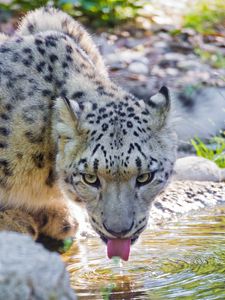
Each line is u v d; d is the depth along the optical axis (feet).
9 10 75.51
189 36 76.69
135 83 65.77
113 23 78.07
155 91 64.23
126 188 31.22
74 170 32.35
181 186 48.55
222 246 38.50
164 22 80.18
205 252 37.47
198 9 83.92
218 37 77.41
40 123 34.94
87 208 32.40
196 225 42.63
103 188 31.40
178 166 51.11
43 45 36.70
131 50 73.15
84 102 33.60
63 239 39.34
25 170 35.35
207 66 70.59
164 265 35.63
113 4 78.79
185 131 57.72
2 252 21.88
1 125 35.19
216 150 55.31
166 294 31.42
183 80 66.74
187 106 61.00
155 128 32.78
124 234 30.91
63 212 39.09
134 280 33.55
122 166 30.89
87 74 36.11
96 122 32.17
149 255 37.14
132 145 31.32
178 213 45.01
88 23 77.71
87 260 36.96
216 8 83.97
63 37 37.68
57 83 35.55
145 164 31.42
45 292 20.84
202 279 33.30
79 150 32.22
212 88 63.77
